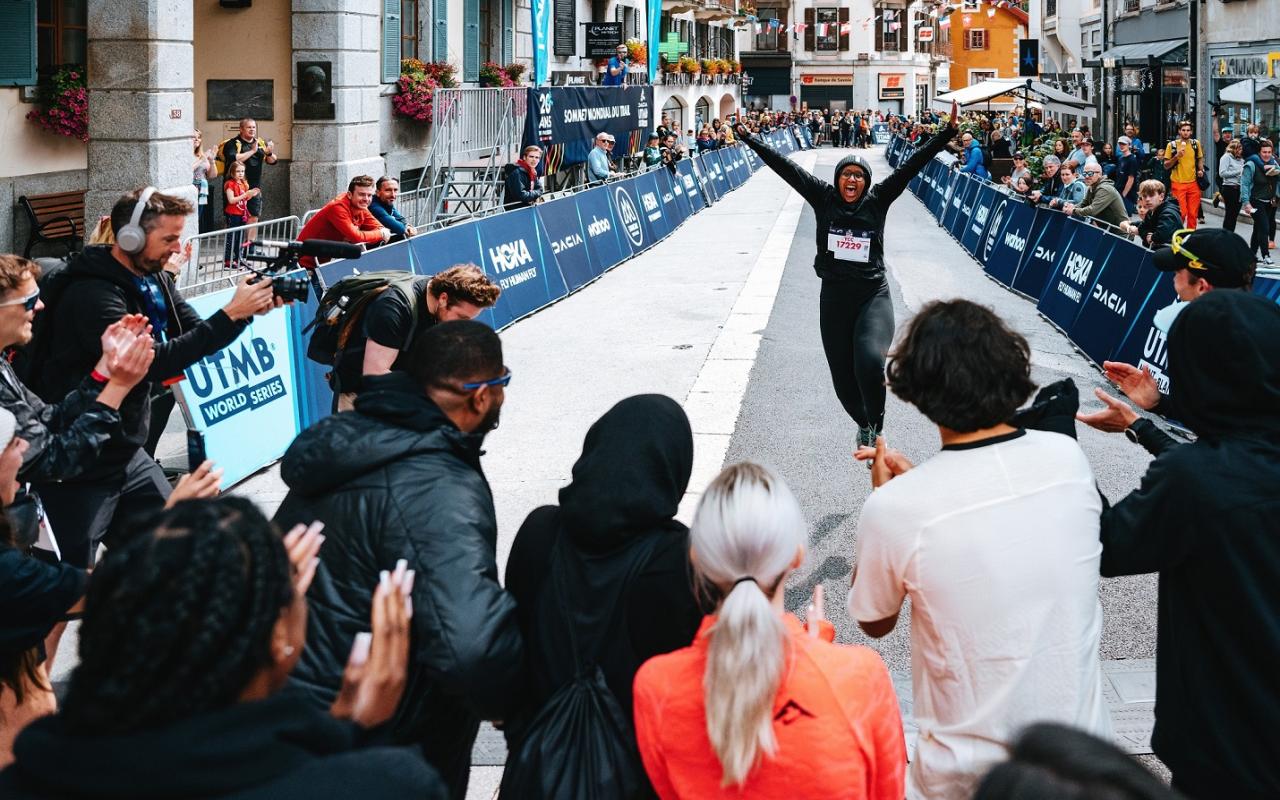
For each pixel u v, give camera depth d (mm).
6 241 13531
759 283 15672
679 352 11273
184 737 1395
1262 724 2420
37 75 13742
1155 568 2582
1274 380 2498
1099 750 1176
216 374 7172
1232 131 25609
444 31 21594
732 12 54750
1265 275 7625
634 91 25734
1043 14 52562
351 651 2391
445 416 2797
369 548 2580
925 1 77750
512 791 2418
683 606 2408
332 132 17344
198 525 1526
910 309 13969
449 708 2729
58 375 4453
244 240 9445
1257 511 2420
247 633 1476
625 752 2400
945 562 2486
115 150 12625
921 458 7883
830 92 76500
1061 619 2467
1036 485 2516
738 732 2020
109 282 4461
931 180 29312
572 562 2559
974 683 2482
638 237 19609
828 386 9922
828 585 5699
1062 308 12258
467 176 19625
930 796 2555
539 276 14031
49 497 4344
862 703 2143
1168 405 3105
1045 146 21578
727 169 33781
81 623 1489
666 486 2533
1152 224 10711
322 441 2674
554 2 29578
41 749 1390
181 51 12953
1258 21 24219
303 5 17062
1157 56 32281
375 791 1477
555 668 2523
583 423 8727
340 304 5398
